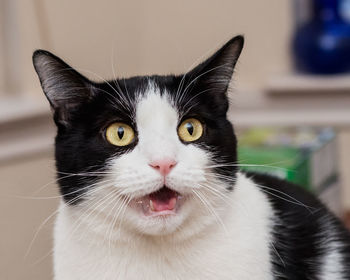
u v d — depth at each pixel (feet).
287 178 4.81
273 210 3.98
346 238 4.32
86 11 6.83
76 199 3.55
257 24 7.58
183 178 3.34
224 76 3.78
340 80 7.30
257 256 3.63
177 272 3.61
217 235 3.63
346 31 7.36
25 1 6.23
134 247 3.57
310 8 7.54
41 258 5.58
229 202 3.68
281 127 7.34
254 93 7.66
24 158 6.28
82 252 3.61
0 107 6.04
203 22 7.59
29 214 5.97
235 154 3.80
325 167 5.90
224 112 3.80
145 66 7.72
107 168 3.43
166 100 3.56
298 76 7.50
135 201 3.40
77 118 3.59
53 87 3.62
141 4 7.55
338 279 4.06
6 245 5.96
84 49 6.84
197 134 3.61
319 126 7.59
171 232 3.46
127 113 3.49
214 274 3.59
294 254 3.91
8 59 6.47
